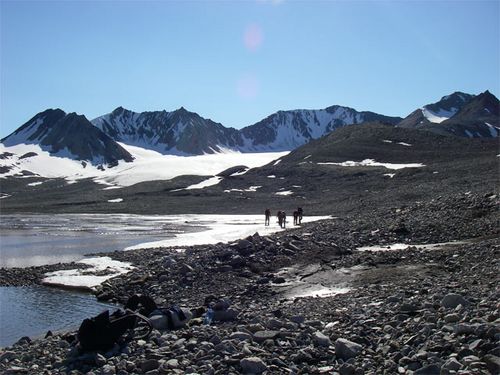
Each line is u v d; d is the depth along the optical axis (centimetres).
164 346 1401
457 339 1086
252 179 14525
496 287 1688
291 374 1072
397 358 1085
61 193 17562
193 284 2714
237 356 1196
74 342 1559
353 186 11688
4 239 6097
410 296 1783
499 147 14812
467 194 4469
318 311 1756
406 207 4722
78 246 5294
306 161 15625
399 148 15888
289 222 6875
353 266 2706
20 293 2902
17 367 1351
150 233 6756
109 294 2727
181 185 15888
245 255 3133
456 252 2738
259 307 2027
